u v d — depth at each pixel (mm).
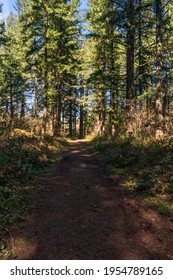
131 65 17578
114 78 21328
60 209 7223
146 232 5875
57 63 24812
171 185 8109
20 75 32656
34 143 15406
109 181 10000
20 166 10203
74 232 5859
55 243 5395
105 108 23906
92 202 7746
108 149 15438
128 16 16656
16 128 18203
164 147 11164
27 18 23609
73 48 29578
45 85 22078
